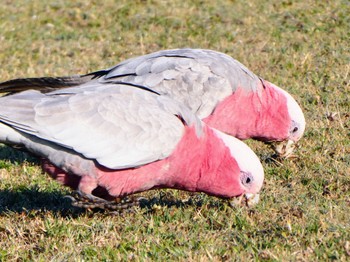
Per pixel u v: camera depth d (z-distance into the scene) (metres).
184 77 12.30
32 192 12.44
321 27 19.81
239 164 10.96
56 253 10.11
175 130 10.77
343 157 13.02
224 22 20.73
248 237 10.23
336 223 10.34
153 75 12.11
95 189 10.99
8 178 13.07
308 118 14.85
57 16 21.86
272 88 13.27
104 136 10.52
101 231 10.60
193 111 12.27
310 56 17.88
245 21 20.61
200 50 12.98
